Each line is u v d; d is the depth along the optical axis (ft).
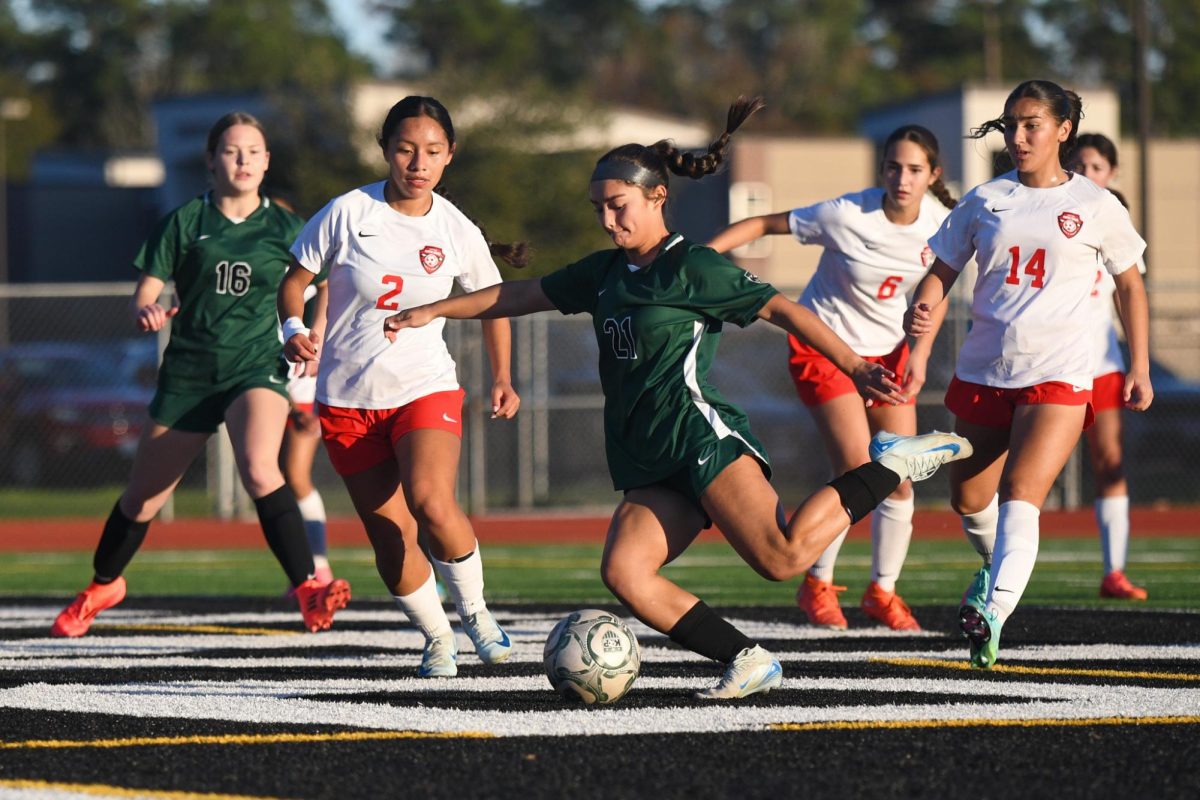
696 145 400.06
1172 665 64.49
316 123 328.08
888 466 52.75
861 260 77.05
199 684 60.70
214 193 77.25
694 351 52.90
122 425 214.28
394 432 61.21
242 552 140.67
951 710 53.11
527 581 110.83
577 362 192.24
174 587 107.86
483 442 188.34
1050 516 168.76
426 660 62.85
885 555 77.82
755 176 385.91
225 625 82.33
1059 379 62.44
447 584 62.54
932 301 64.34
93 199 398.21
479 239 63.21
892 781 42.60
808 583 79.51
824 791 41.50
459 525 61.16
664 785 42.19
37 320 272.31
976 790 41.60
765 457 53.06
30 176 577.43
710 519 53.93
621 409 53.47
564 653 54.85
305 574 76.64
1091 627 77.51
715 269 52.39
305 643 73.92
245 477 76.74
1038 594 96.53
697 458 52.16
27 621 84.79
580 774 43.52
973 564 121.90
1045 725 50.34
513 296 56.13
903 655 67.77
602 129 332.80
